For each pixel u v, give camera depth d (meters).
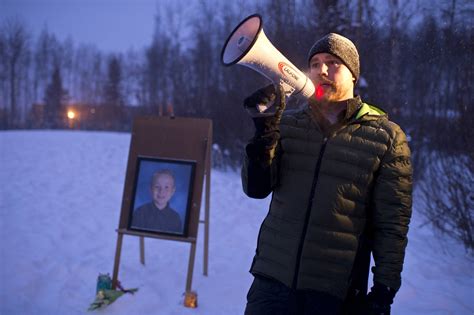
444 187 6.01
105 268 4.63
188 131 4.22
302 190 1.96
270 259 2.00
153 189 4.13
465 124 5.30
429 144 7.48
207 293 4.12
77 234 5.82
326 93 1.97
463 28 6.07
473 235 5.36
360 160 1.90
